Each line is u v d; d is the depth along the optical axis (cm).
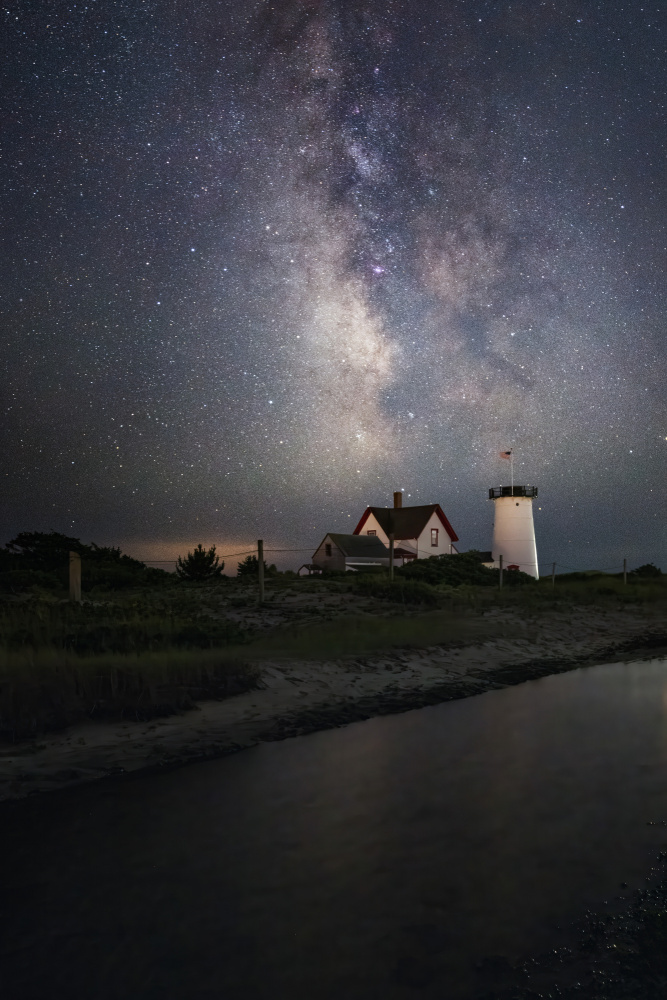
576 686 1170
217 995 325
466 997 320
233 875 452
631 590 3544
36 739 786
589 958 348
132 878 446
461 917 394
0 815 566
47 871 459
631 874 443
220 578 3609
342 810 570
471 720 909
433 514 5934
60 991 330
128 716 878
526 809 568
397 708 986
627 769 677
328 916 395
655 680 1220
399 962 350
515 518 6475
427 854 480
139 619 1346
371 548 5631
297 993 325
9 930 385
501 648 1571
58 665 927
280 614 2061
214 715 910
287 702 993
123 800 601
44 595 2191
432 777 659
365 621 1873
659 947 354
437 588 3158
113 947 367
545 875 445
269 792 621
